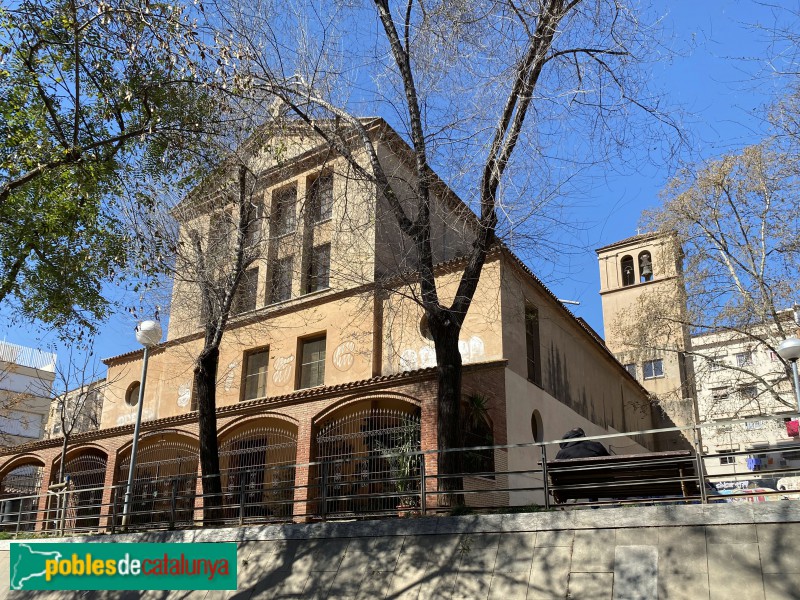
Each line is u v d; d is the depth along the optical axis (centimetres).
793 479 2828
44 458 2642
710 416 2572
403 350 2011
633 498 1226
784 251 2153
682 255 2400
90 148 1352
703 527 937
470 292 1414
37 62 1287
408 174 1950
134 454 1677
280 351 2281
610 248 4769
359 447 1869
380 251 2108
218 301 1773
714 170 2309
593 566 960
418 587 1049
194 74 1311
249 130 1582
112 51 1308
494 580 1007
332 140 1531
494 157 1341
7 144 1323
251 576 1224
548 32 1330
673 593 887
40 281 1609
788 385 2767
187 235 1791
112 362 2870
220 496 1655
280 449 2031
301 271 2270
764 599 834
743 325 2273
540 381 2147
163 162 1526
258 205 1909
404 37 1483
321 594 1115
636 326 2495
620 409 3009
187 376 2541
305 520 1789
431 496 1633
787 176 1978
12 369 4497
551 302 2302
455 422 1338
